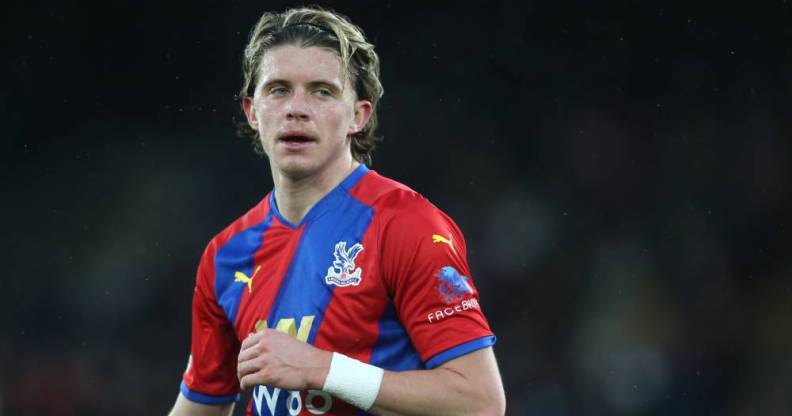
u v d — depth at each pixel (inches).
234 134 2112.5
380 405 428.5
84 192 2098.9
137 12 2046.0
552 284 2053.4
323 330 448.5
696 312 2006.6
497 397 435.2
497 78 2177.7
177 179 2106.3
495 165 2162.9
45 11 2038.6
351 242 453.4
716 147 2162.9
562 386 1920.5
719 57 2159.2
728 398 1905.8
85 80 2107.5
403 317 444.8
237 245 491.2
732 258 2087.8
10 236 2066.9
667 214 2122.3
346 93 469.4
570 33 2153.1
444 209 2135.8
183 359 1994.3
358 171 478.6
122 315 2021.4
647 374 1908.2
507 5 2123.5
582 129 2178.9
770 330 1982.0
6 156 2100.1
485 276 2071.9
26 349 1988.2
